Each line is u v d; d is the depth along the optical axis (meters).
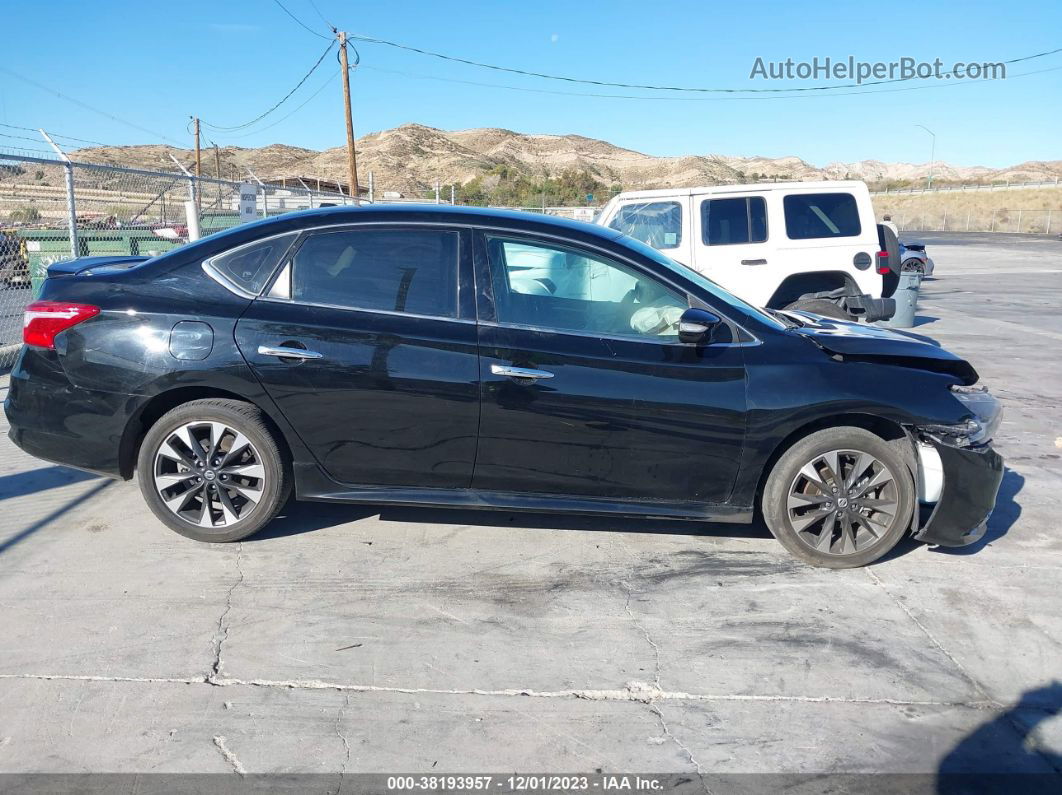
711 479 4.09
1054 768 2.76
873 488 4.09
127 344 4.01
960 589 4.00
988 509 4.08
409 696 3.05
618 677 3.21
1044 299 17.19
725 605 3.79
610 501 4.14
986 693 3.17
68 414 4.09
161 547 4.21
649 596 3.86
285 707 2.96
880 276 9.08
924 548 4.47
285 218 4.24
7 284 11.36
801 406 3.98
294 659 3.27
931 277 22.72
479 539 4.43
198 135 39.22
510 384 3.96
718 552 4.35
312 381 3.98
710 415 3.99
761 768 2.72
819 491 4.09
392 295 4.07
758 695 3.12
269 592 3.79
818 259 9.02
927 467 4.09
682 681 3.19
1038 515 4.99
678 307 4.14
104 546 4.21
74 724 2.83
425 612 3.66
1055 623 3.71
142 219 14.43
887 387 4.02
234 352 3.97
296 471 4.11
